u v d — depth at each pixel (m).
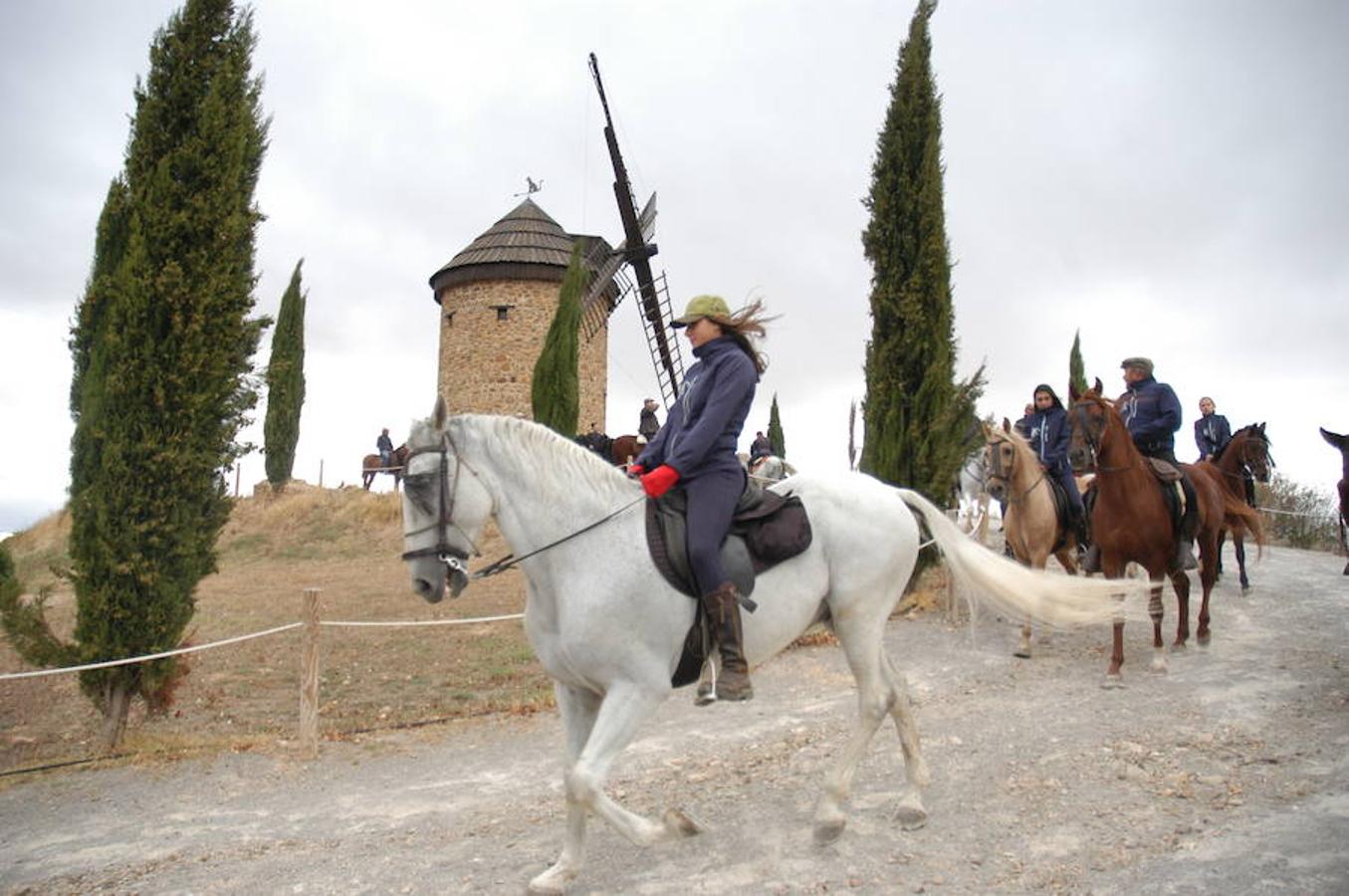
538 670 9.55
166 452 7.40
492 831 5.25
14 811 5.96
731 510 4.32
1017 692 7.62
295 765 6.80
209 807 5.95
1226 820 4.58
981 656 9.08
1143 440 8.83
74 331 9.38
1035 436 10.38
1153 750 5.76
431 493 4.11
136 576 7.43
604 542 4.19
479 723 7.78
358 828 5.45
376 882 4.59
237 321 7.84
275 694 8.96
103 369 7.48
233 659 10.46
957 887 4.11
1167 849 4.31
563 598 4.18
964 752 6.04
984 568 5.12
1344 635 9.01
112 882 4.76
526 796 5.88
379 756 6.98
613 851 4.76
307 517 21.75
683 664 4.32
